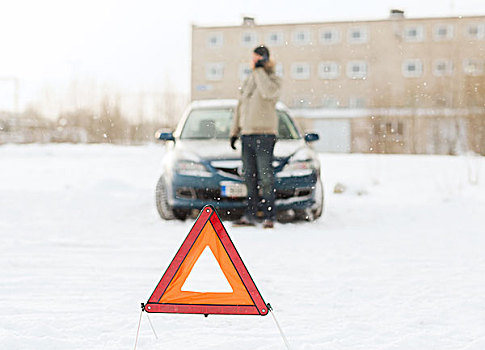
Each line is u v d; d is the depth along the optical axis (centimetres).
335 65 5203
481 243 559
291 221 711
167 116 4669
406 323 302
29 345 259
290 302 343
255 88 640
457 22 4962
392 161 1844
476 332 287
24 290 365
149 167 1806
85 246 531
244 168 649
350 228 657
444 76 4959
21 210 761
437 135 4538
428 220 724
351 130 4906
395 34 5069
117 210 773
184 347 259
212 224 250
